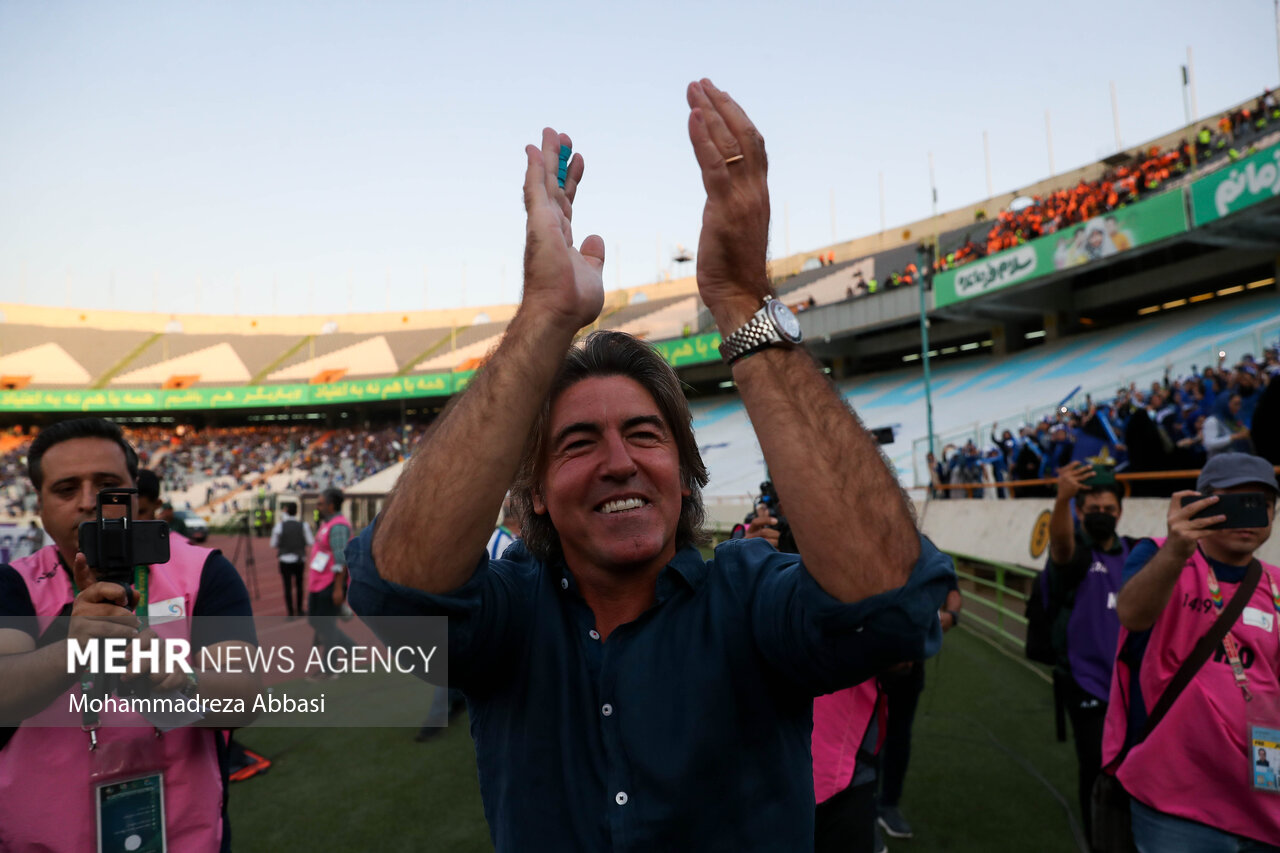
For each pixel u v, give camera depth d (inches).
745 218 38.6
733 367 39.1
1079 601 119.3
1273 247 590.9
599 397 44.4
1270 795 80.7
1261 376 347.3
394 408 1617.9
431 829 145.6
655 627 45.2
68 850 64.1
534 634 46.8
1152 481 328.5
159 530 62.9
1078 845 129.6
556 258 38.8
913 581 35.4
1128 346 711.1
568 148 44.0
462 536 37.0
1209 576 87.4
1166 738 85.7
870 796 95.0
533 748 44.4
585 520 43.6
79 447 72.8
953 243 1048.8
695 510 51.2
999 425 636.1
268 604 486.9
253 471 1422.2
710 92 39.5
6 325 1676.9
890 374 1024.2
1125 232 607.8
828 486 35.8
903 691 134.0
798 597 38.5
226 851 73.5
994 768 164.4
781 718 44.3
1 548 402.6
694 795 41.6
